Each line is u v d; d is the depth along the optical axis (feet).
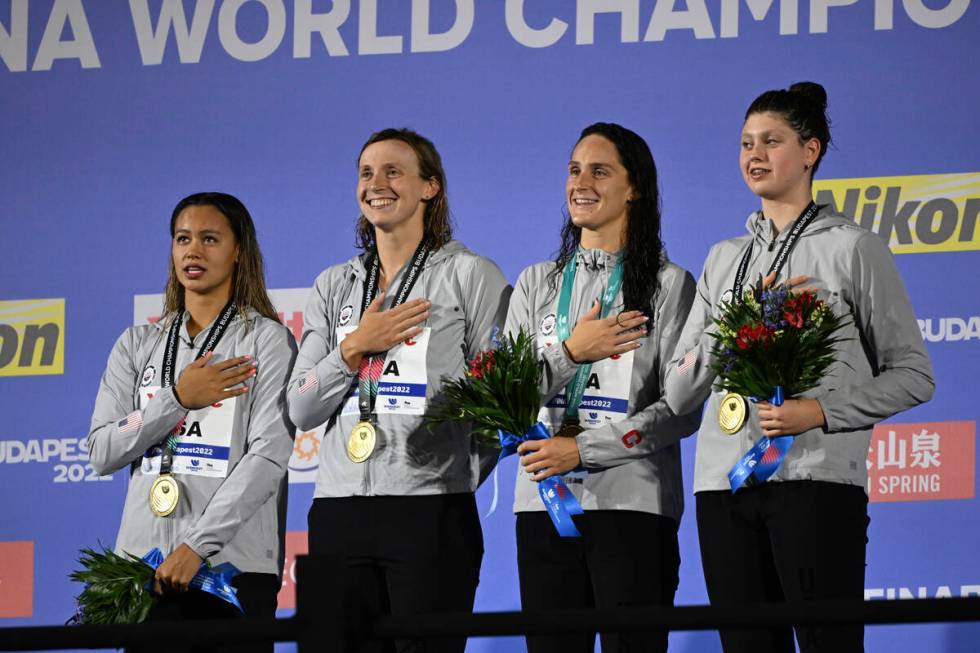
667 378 49.16
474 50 67.77
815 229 48.03
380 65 68.33
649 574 48.73
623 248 51.85
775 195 48.83
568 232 53.57
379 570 49.96
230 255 53.98
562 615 30.78
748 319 45.42
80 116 69.72
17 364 68.33
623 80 66.54
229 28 69.31
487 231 67.10
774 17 65.51
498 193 67.10
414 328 50.65
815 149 48.96
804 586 45.34
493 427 48.26
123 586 48.32
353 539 49.75
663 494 49.67
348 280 53.52
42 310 68.74
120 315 68.49
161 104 69.36
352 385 51.06
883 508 62.28
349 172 68.08
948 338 62.69
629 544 48.67
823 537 45.57
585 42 67.00
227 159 68.80
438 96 67.82
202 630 30.78
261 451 51.16
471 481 50.96
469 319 51.93
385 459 49.83
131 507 51.70
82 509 67.05
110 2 70.03
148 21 69.72
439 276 52.13
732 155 65.51
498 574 64.34
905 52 64.39
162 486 50.78
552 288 52.21
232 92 69.05
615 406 50.11
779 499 46.16
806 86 52.11
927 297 63.00
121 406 53.42
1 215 69.46
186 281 53.47
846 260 47.14
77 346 68.33
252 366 51.90
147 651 48.03
